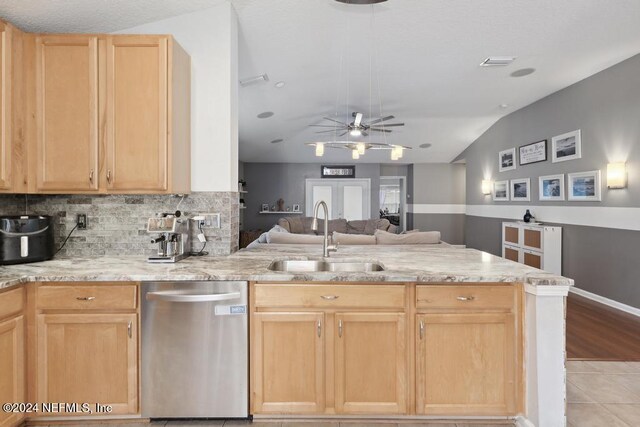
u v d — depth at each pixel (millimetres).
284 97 5441
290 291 2010
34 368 1998
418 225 9930
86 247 2662
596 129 4707
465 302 1996
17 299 1925
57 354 2000
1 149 2137
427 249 3033
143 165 2324
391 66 4332
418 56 4059
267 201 9812
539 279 1891
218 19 2686
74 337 2002
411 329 2008
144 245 2680
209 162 2689
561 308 1896
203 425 2066
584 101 4898
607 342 3393
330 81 4820
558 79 4930
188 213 2688
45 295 1989
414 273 2012
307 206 9828
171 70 2322
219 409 2027
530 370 1963
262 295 2010
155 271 2082
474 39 3682
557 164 5438
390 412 2016
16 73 2221
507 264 2291
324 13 3105
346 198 9859
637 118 4141
